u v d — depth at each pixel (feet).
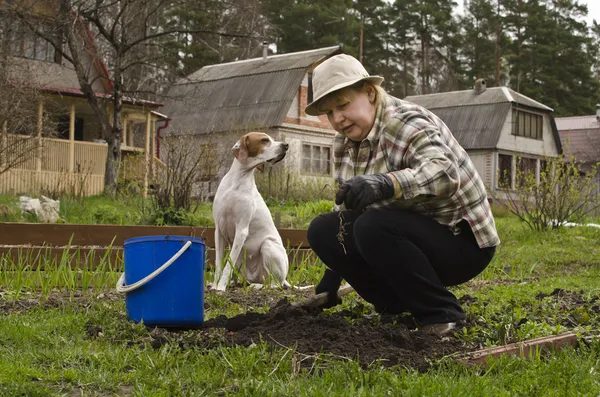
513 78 211.41
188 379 11.19
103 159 84.53
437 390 10.34
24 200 50.85
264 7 166.50
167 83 122.52
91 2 86.28
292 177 82.84
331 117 14.62
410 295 14.37
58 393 10.68
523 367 11.82
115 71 79.97
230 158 88.38
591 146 161.07
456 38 207.72
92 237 28.86
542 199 53.88
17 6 73.05
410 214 14.37
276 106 115.24
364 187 12.92
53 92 81.82
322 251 15.74
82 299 19.70
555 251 43.73
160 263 15.10
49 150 78.89
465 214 14.44
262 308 18.74
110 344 13.74
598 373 11.69
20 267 21.15
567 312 17.65
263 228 25.38
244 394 10.37
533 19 208.95
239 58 165.58
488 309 17.53
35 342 13.62
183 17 149.07
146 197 59.41
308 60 118.83
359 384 10.81
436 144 13.79
